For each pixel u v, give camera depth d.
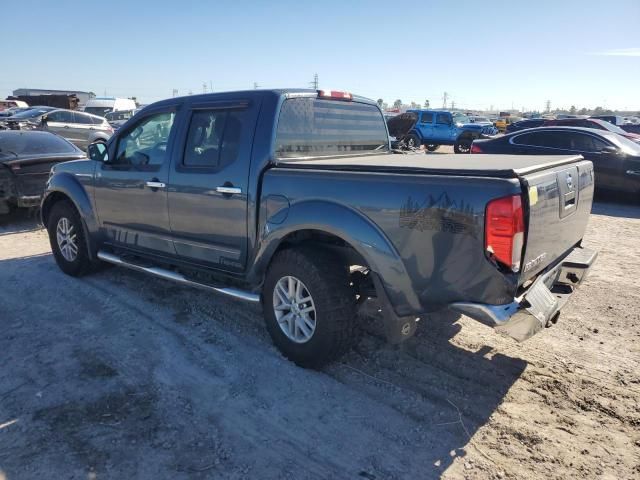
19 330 4.40
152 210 4.62
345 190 3.35
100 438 3.00
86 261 5.60
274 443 2.99
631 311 4.87
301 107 4.09
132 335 4.30
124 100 32.84
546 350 4.09
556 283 3.67
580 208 3.77
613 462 2.85
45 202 5.84
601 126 17.66
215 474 2.74
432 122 23.58
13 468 2.76
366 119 4.93
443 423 3.18
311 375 3.70
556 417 3.24
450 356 3.98
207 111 4.21
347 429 3.12
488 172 2.88
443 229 2.95
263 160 3.79
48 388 3.51
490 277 2.85
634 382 3.63
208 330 4.40
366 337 4.26
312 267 3.53
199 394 3.46
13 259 6.51
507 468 2.80
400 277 3.18
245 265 4.04
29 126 17.81
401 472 2.77
